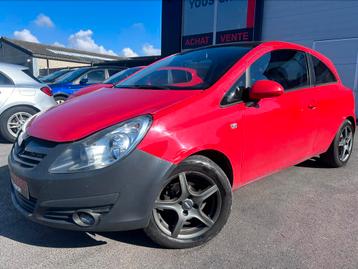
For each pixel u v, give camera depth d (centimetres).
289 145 309
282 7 1048
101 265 213
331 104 370
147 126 205
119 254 225
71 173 193
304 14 1002
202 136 223
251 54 285
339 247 235
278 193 335
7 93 539
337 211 294
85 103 258
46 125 226
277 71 307
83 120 216
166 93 248
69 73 884
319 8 966
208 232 237
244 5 1123
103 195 195
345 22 921
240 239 245
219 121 236
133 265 213
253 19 1107
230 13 1160
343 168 425
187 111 223
